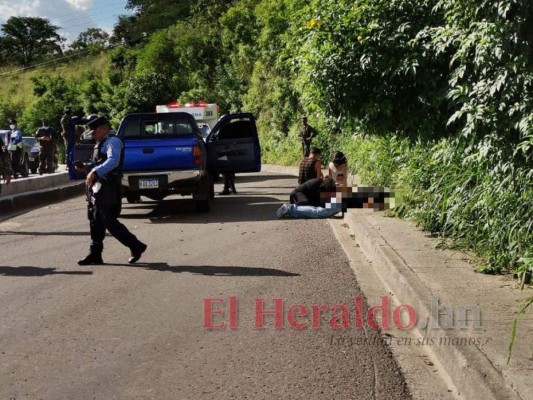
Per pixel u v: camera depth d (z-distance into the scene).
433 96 6.74
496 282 6.71
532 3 4.95
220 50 45.03
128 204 15.93
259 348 5.46
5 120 57.25
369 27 6.76
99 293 7.25
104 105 44.28
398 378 4.83
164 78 44.00
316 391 4.59
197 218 13.22
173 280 7.80
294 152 30.56
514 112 5.69
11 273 8.33
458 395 4.54
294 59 7.52
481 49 5.50
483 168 7.33
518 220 6.86
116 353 5.38
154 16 72.50
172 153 13.19
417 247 8.49
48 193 17.61
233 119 16.27
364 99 7.17
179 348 5.48
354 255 9.32
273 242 10.29
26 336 5.84
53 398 4.54
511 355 4.62
